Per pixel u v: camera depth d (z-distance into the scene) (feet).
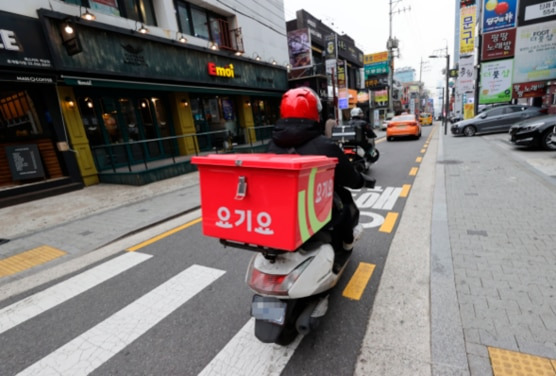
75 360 7.30
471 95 80.48
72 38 24.50
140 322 8.59
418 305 8.07
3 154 24.75
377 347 6.79
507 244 10.61
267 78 52.39
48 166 27.35
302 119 7.11
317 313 6.81
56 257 13.94
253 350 7.11
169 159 36.22
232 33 46.93
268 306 6.43
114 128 33.06
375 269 10.19
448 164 26.20
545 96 50.93
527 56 52.21
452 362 6.08
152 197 23.91
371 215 15.60
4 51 21.77
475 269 9.25
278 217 5.36
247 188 5.52
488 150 31.71
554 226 11.66
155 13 35.50
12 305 10.09
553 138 25.40
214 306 9.07
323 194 6.36
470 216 13.60
